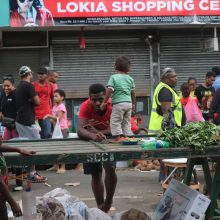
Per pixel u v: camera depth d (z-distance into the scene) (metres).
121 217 4.80
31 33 13.69
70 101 13.95
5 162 4.23
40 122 10.53
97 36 13.89
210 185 5.26
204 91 11.59
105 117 6.00
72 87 13.92
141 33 14.05
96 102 5.77
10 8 12.62
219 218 4.93
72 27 13.22
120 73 8.34
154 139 4.93
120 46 14.05
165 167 8.61
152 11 13.13
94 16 12.90
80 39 13.72
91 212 5.04
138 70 14.16
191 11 13.26
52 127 10.96
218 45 14.38
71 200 5.14
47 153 4.29
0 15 12.60
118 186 8.94
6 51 13.76
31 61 13.84
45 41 13.70
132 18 13.05
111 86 8.05
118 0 12.99
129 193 8.30
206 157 4.89
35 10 12.70
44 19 12.73
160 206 5.23
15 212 4.48
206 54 14.33
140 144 4.94
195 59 14.32
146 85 14.18
